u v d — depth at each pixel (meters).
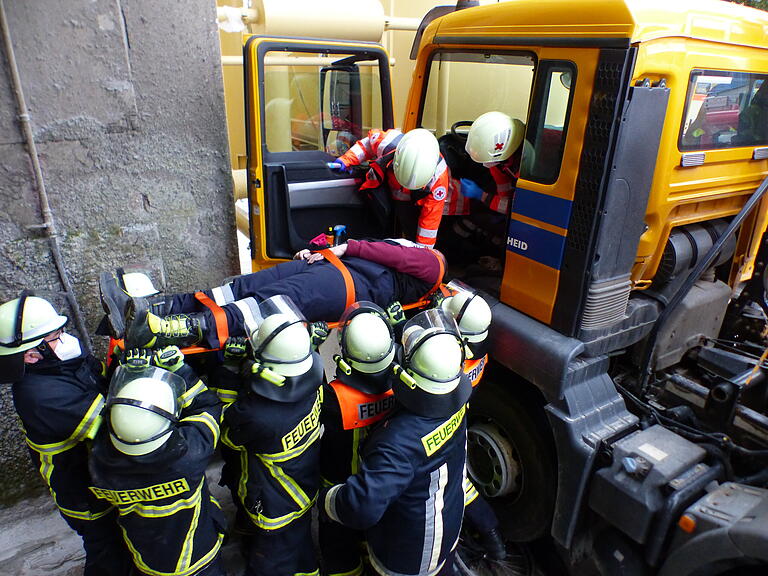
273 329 1.79
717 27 1.92
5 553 2.54
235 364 2.04
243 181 3.66
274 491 1.96
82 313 2.70
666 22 1.75
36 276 2.53
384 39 5.33
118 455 1.63
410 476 1.71
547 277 2.07
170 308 2.24
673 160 1.96
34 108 2.32
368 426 2.02
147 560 1.85
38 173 2.38
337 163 2.83
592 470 1.97
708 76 1.96
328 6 2.95
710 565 1.61
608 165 1.78
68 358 1.79
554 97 1.96
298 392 1.80
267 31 2.91
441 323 1.89
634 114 1.74
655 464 1.80
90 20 2.32
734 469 1.97
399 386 1.77
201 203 2.89
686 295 2.35
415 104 2.83
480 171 2.79
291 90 3.69
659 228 2.07
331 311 2.34
